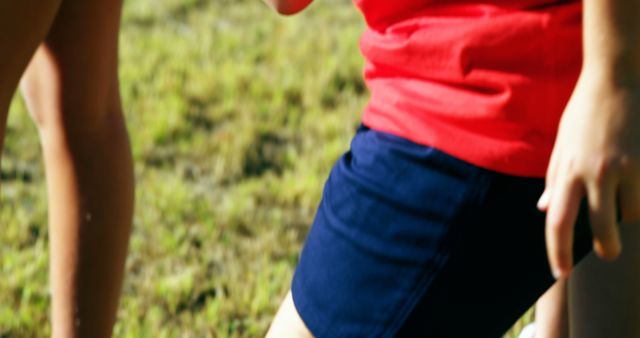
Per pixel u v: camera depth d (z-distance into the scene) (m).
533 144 1.70
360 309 1.77
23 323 3.10
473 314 1.74
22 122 4.87
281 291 3.31
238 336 3.08
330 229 1.83
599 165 1.50
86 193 2.38
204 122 4.94
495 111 1.70
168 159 4.51
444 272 1.72
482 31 1.71
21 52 1.96
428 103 1.75
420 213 1.73
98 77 2.31
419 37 1.78
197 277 3.43
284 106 5.11
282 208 4.03
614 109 1.51
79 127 2.34
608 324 2.00
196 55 5.92
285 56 5.88
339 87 5.43
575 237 1.71
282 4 2.04
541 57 1.70
